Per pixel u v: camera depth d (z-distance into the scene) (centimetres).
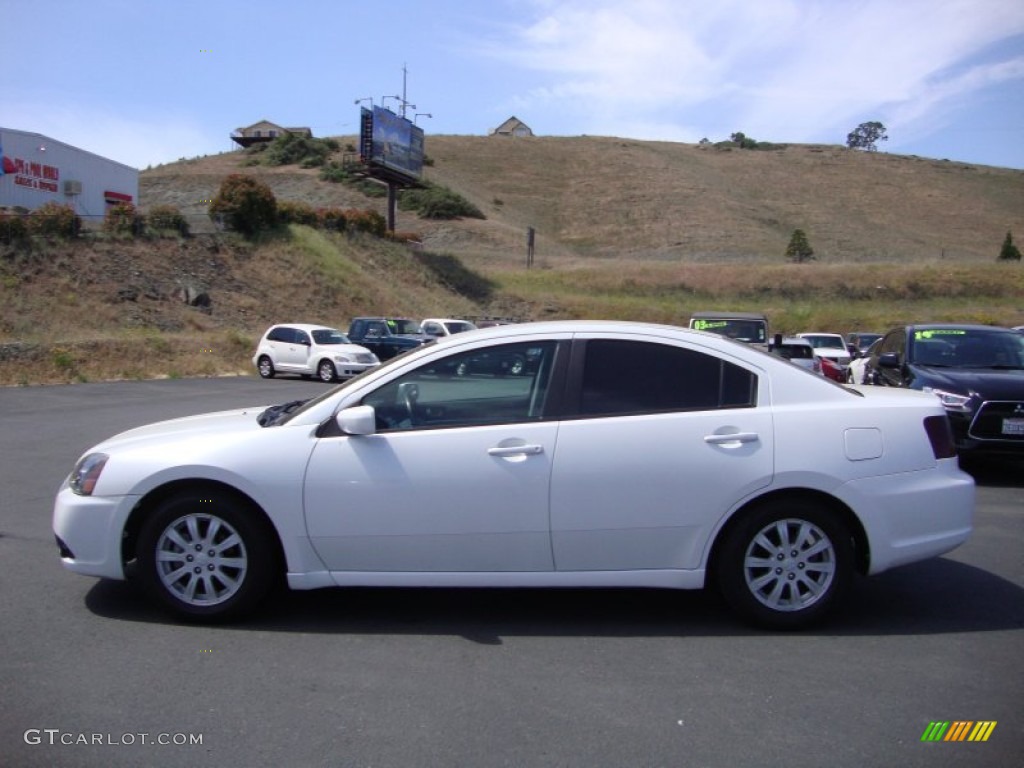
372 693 396
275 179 8338
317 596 536
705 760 339
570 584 473
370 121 4834
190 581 478
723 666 431
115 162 3972
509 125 13212
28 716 371
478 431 470
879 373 1147
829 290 5472
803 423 474
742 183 10281
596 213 8681
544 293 5312
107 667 422
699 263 6266
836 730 364
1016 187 10794
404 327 2961
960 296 5378
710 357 488
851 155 11988
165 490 480
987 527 744
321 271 3891
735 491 466
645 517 466
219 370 2619
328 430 475
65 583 554
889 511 475
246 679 411
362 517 466
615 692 400
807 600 477
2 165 3228
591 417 473
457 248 6862
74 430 1295
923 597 548
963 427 896
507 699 391
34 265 2886
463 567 471
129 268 3186
